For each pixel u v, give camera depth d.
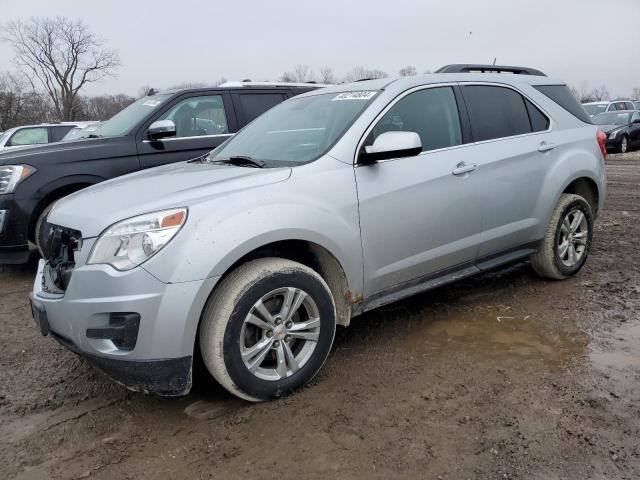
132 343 2.58
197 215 2.71
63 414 2.94
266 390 2.88
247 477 2.36
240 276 2.77
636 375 3.08
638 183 10.72
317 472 2.37
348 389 3.05
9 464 2.52
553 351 3.43
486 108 4.10
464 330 3.80
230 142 4.21
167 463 2.48
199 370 3.32
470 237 3.85
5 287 5.29
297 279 2.92
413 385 3.07
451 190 3.66
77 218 2.89
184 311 2.60
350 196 3.18
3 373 3.46
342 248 3.12
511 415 2.72
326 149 3.28
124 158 5.75
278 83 7.09
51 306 2.82
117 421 2.85
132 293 2.56
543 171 4.30
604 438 2.51
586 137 4.75
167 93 6.44
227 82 7.00
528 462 2.37
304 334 3.02
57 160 5.40
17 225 5.19
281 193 2.96
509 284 4.72
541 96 4.55
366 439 2.58
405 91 3.67
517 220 4.17
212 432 2.70
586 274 4.93
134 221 2.67
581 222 4.72
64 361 3.61
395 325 3.93
